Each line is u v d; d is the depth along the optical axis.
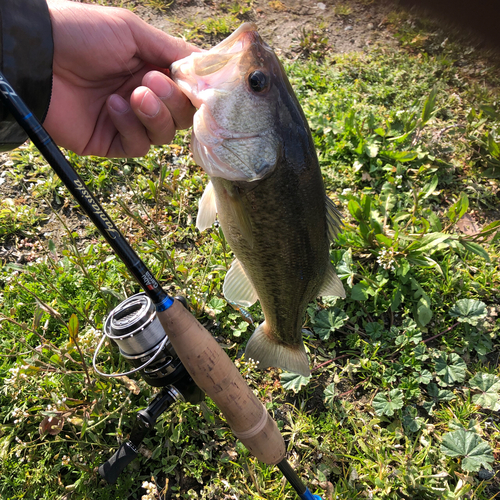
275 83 0.28
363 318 0.48
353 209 0.50
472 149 0.66
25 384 0.38
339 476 0.38
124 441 0.35
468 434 0.39
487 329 0.47
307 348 0.45
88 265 0.47
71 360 0.37
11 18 0.23
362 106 0.71
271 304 0.34
